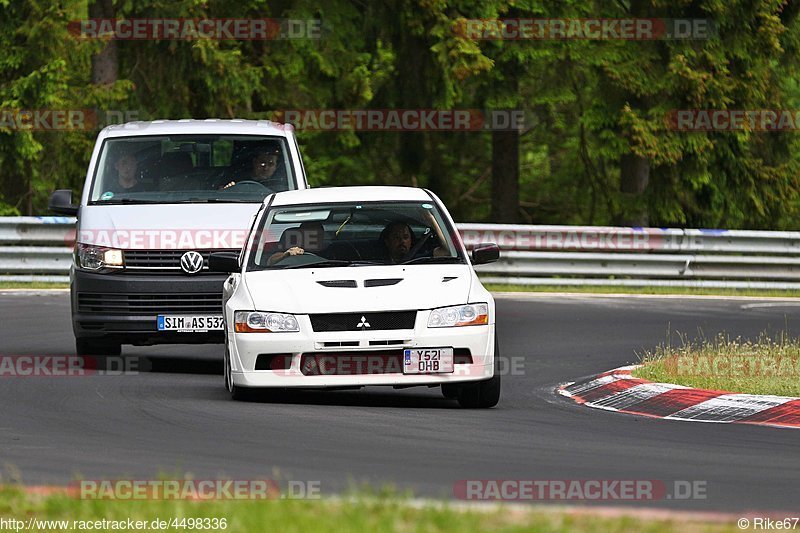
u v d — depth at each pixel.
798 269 92.31
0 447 33.59
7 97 112.19
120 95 110.69
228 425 37.25
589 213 160.12
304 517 23.45
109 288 50.41
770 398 41.72
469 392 42.06
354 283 41.59
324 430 36.34
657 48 118.00
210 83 109.31
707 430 37.81
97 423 37.78
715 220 124.25
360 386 40.81
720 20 116.94
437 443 34.50
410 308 40.78
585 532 22.59
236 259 45.12
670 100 118.19
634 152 116.44
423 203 45.59
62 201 54.19
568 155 161.25
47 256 85.38
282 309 41.06
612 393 45.53
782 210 123.69
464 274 42.38
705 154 119.50
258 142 55.25
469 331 40.94
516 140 138.12
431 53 113.44
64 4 114.06
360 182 140.88
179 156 54.50
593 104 119.88
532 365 54.78
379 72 119.69
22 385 46.59
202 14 109.50
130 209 52.12
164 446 33.72
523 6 117.69
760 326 68.56
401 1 111.50
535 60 120.25
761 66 118.25
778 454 33.41
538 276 102.25
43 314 69.75
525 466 31.23
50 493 26.17
